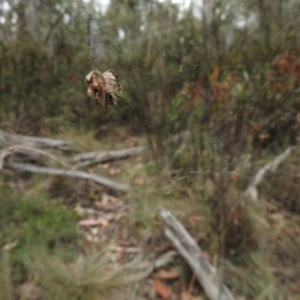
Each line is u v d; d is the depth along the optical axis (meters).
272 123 3.44
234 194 2.51
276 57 3.66
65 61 4.39
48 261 2.30
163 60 3.51
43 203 2.99
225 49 3.71
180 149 3.28
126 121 4.31
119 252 2.54
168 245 2.53
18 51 4.67
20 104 4.45
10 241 2.52
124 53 3.24
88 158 3.92
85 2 2.69
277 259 2.40
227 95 3.06
